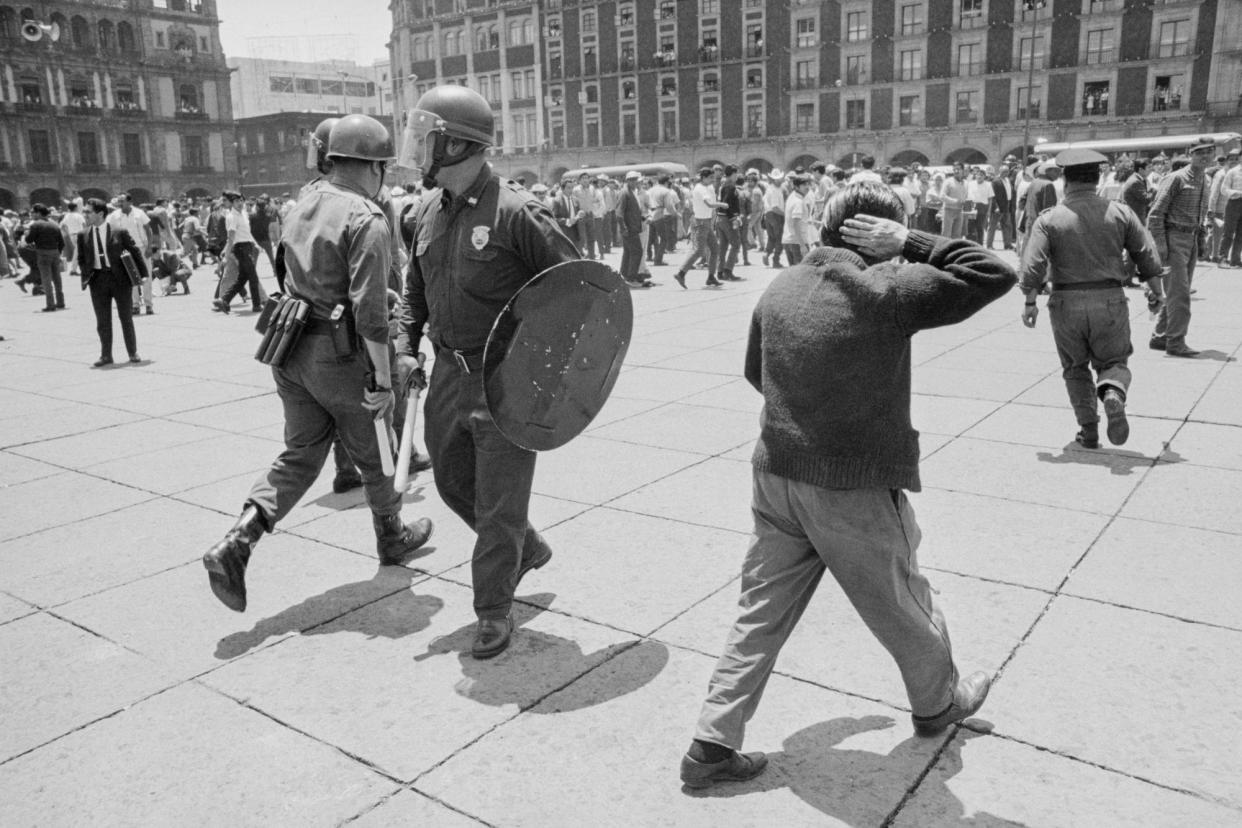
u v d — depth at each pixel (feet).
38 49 210.79
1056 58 172.45
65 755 8.98
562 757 8.75
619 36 214.48
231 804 8.20
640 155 215.92
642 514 14.96
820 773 8.38
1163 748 8.53
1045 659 10.11
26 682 10.37
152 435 21.25
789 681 9.90
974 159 183.83
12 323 45.01
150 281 46.21
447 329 10.66
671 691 9.82
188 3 234.17
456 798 8.20
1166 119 164.76
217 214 61.82
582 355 10.62
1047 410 20.67
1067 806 7.82
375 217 11.57
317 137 13.70
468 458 11.24
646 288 49.83
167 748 9.07
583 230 66.95
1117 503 14.69
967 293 7.13
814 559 8.15
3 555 14.10
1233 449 17.29
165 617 11.91
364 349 11.87
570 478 16.90
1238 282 43.16
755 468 8.07
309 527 15.08
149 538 14.70
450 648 10.94
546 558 12.05
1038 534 13.53
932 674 8.21
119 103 225.15
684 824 7.78
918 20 181.57
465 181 10.36
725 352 29.63
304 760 8.82
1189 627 10.68
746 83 201.26
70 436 21.31
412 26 247.29
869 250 7.66
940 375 24.62
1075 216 16.88
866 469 7.49
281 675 10.41
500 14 231.09
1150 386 22.48
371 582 12.91
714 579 12.47
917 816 7.77
